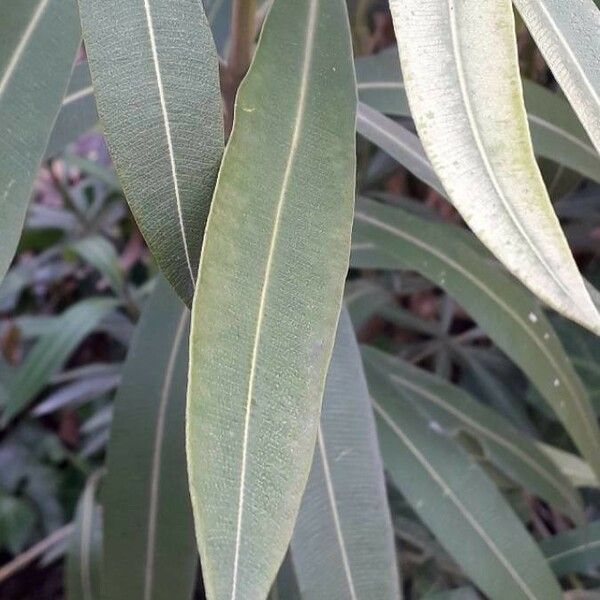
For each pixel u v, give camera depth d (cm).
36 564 73
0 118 19
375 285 47
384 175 44
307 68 17
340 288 15
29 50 19
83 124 26
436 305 58
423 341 57
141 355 28
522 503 42
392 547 23
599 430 30
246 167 15
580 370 45
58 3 20
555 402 27
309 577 22
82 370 58
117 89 16
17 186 18
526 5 16
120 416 28
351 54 17
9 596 73
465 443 40
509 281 26
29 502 72
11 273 68
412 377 36
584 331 46
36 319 62
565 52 15
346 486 23
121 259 65
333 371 23
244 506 13
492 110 14
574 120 27
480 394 50
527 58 36
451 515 28
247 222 15
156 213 16
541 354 26
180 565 27
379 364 35
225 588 13
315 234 15
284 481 14
